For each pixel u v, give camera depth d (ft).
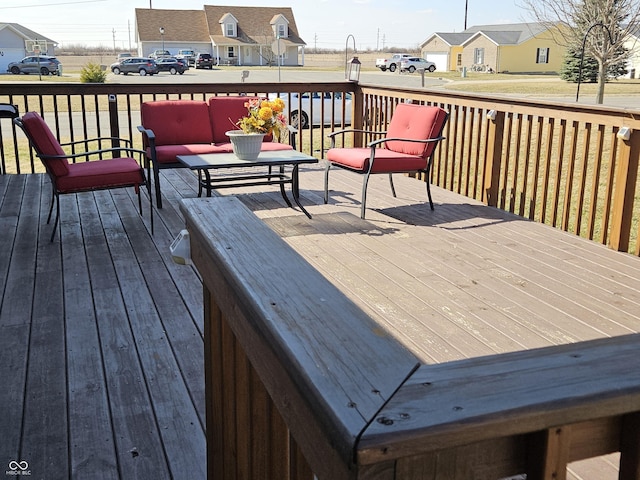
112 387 7.97
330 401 2.18
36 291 11.11
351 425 2.05
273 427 3.60
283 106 15.69
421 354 8.54
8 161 28.71
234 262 3.76
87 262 12.66
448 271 11.82
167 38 163.43
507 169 16.43
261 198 17.46
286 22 164.45
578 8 53.52
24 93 20.01
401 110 16.93
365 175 15.37
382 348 2.58
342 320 2.88
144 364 8.55
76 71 146.51
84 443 6.82
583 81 93.20
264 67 155.02
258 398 3.81
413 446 2.02
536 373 2.31
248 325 3.41
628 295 10.80
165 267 12.39
